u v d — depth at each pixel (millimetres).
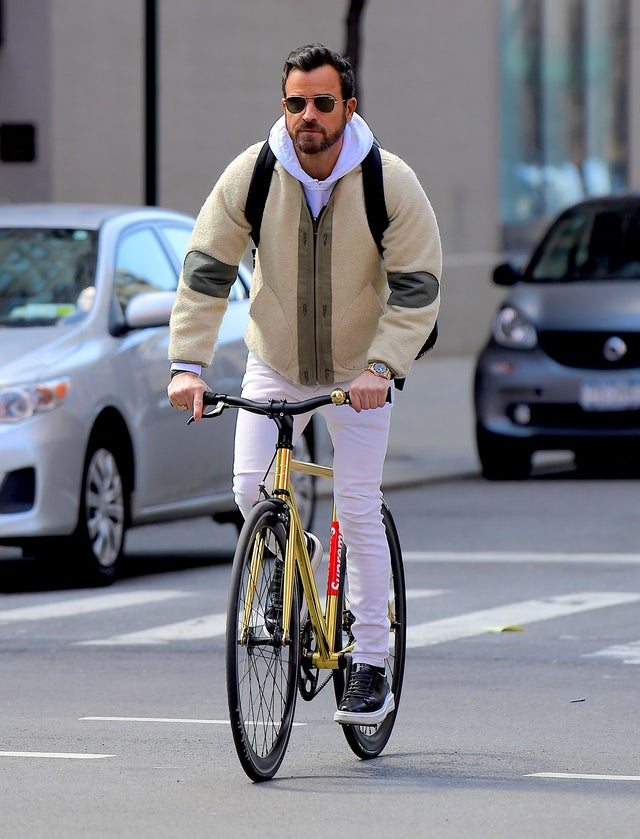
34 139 62250
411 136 78938
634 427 44156
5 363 29438
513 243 85625
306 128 17016
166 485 31734
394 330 17453
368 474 18031
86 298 31125
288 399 18078
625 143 92875
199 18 67625
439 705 21406
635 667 23734
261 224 17562
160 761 18344
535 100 86875
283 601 17562
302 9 72125
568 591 29828
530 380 44812
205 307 17859
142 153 65125
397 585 19234
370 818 15961
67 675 23297
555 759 18500
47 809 16281
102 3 63500
